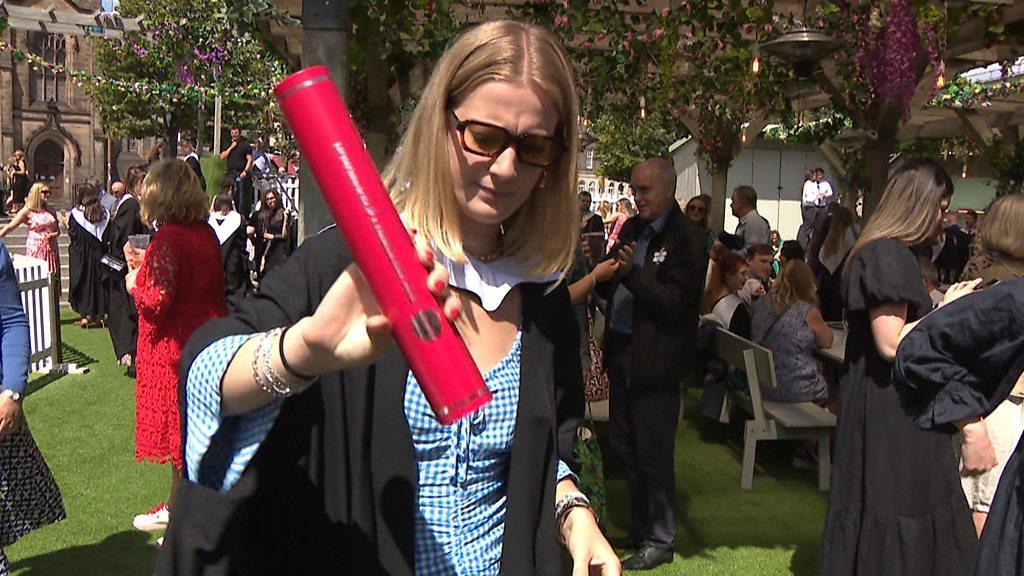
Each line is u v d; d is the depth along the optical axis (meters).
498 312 1.40
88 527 4.26
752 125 11.14
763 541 4.38
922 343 2.28
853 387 3.15
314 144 0.94
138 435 3.81
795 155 19.73
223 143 22.94
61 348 8.16
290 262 1.25
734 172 19.62
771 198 19.83
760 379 5.27
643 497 4.13
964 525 3.00
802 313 5.41
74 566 3.81
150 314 3.69
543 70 1.27
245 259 8.17
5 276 2.79
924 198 2.95
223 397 1.06
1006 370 2.18
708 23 5.32
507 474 1.40
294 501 1.23
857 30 5.56
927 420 2.29
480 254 1.42
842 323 6.87
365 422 1.25
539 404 1.37
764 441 6.27
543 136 1.28
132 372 7.78
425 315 0.90
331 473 1.23
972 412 2.22
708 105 8.88
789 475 5.49
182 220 3.82
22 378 2.80
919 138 14.14
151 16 10.41
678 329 3.83
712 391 5.95
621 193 26.05
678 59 6.52
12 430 2.80
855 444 3.13
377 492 1.25
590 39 6.08
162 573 1.10
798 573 3.97
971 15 5.95
